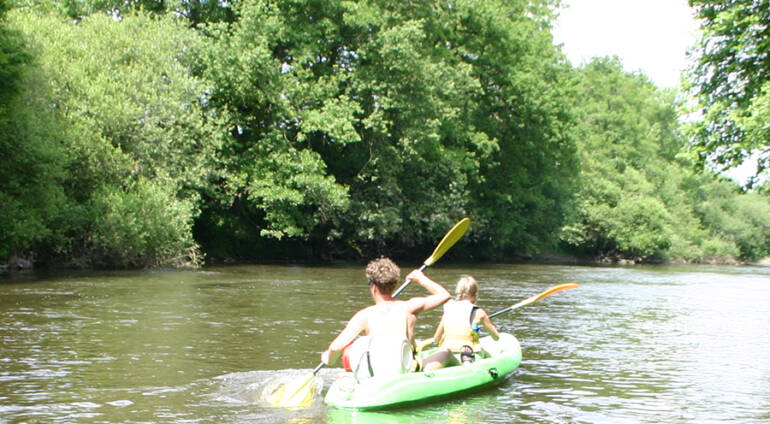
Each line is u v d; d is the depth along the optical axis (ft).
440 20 105.40
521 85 111.45
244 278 65.72
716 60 58.80
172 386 20.77
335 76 93.15
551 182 134.62
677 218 195.93
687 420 18.12
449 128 104.06
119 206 68.03
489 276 81.61
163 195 71.97
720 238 222.69
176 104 75.66
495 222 126.00
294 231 86.12
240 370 23.21
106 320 34.12
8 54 57.93
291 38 90.48
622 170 181.06
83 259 72.43
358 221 98.48
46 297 43.78
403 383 19.16
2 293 45.88
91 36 76.43
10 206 60.59
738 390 21.88
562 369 24.89
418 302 20.54
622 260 171.12
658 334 34.88
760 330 37.42
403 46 89.30
